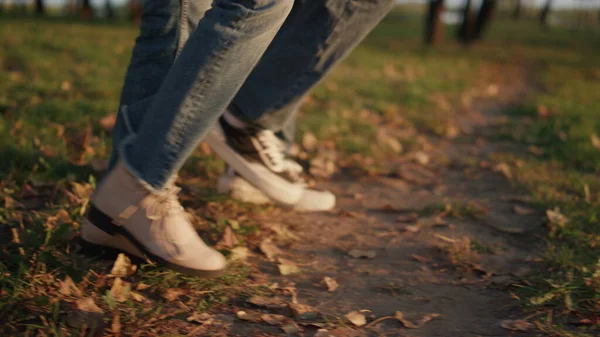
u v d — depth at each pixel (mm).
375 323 1664
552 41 23922
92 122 3658
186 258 1677
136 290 1688
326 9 2041
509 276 1993
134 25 17828
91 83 5352
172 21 1737
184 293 1715
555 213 2516
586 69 13008
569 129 4734
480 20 19734
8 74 5418
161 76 1759
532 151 4090
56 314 1456
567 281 1870
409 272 2049
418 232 2455
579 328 1630
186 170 2965
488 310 1776
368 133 4367
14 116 3561
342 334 1567
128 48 9281
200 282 1755
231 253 1969
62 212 2074
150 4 1753
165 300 1669
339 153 3734
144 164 1583
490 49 17953
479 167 3629
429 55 13969
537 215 2691
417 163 3695
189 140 1549
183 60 1481
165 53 1751
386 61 11102
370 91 6637
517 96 7918
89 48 8773
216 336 1517
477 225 2568
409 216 2658
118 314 1517
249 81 2203
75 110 3893
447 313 1751
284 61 2137
